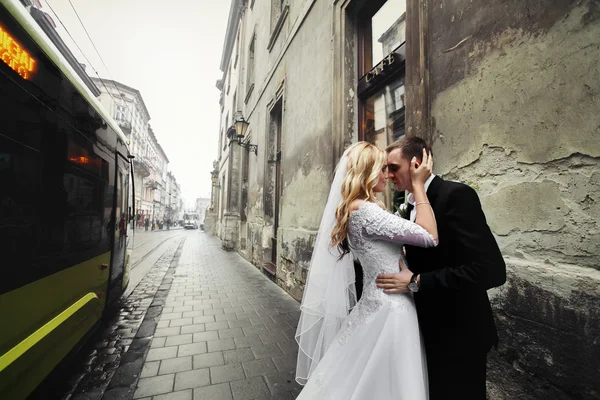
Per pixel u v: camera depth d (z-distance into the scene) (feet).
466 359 3.71
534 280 4.63
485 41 5.63
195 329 11.62
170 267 26.68
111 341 10.59
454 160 6.24
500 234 5.24
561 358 4.24
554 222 4.40
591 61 3.99
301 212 15.57
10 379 5.19
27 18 6.20
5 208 5.35
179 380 7.95
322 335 5.39
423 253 4.26
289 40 18.53
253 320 12.67
